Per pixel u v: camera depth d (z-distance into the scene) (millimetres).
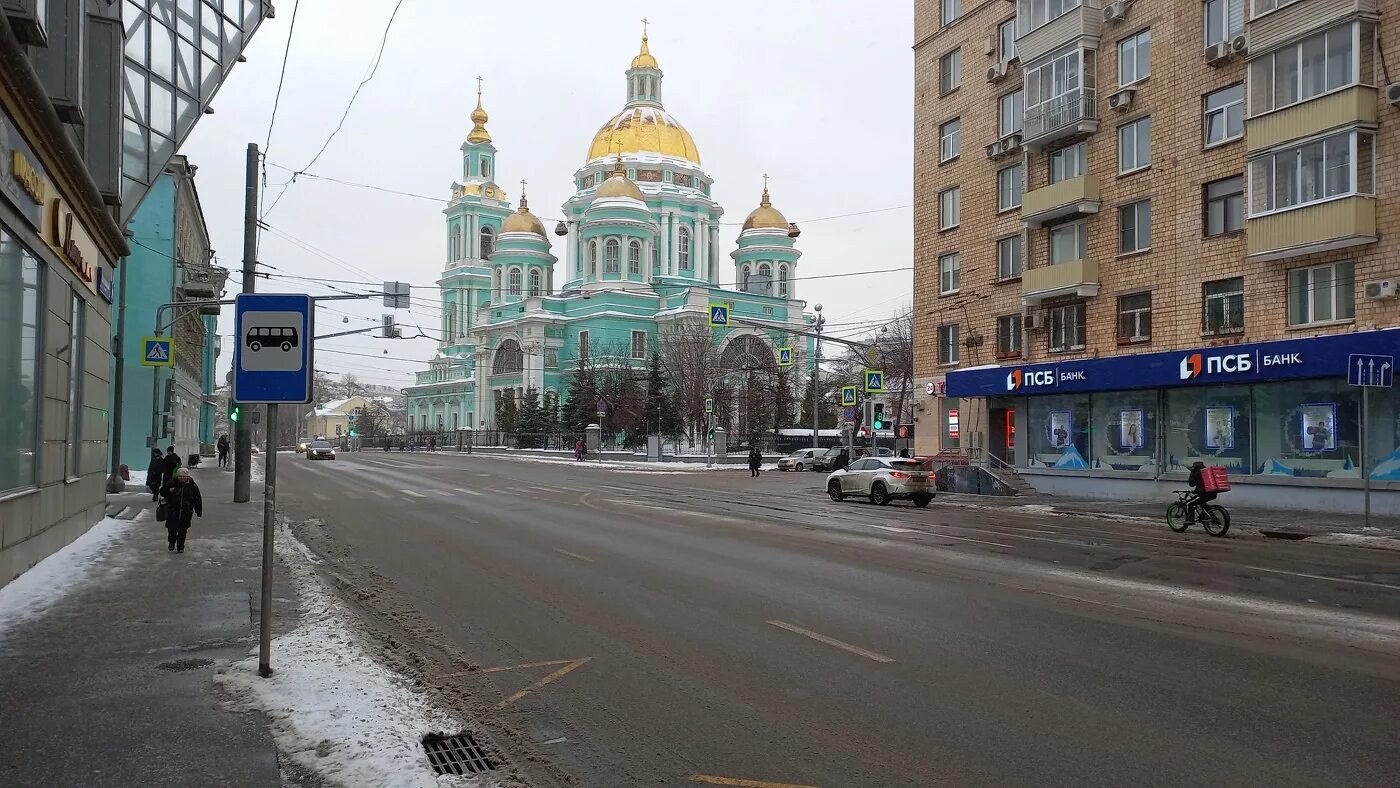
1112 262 27016
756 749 5258
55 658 7195
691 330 71000
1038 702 6039
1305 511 21469
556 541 15250
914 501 25609
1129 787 4617
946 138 34094
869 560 12820
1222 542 16219
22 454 10758
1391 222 20078
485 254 107125
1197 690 6277
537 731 5645
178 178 40594
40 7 10445
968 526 18344
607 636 8117
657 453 58031
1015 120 30766
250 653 7375
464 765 5113
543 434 74375
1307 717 5672
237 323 6590
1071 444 28547
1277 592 10320
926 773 4844
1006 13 31219
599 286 84625
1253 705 5926
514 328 89438
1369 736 5328
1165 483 25422
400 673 6949
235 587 10516
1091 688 6344
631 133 93938
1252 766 4875
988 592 10172
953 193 33719
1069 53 27969
